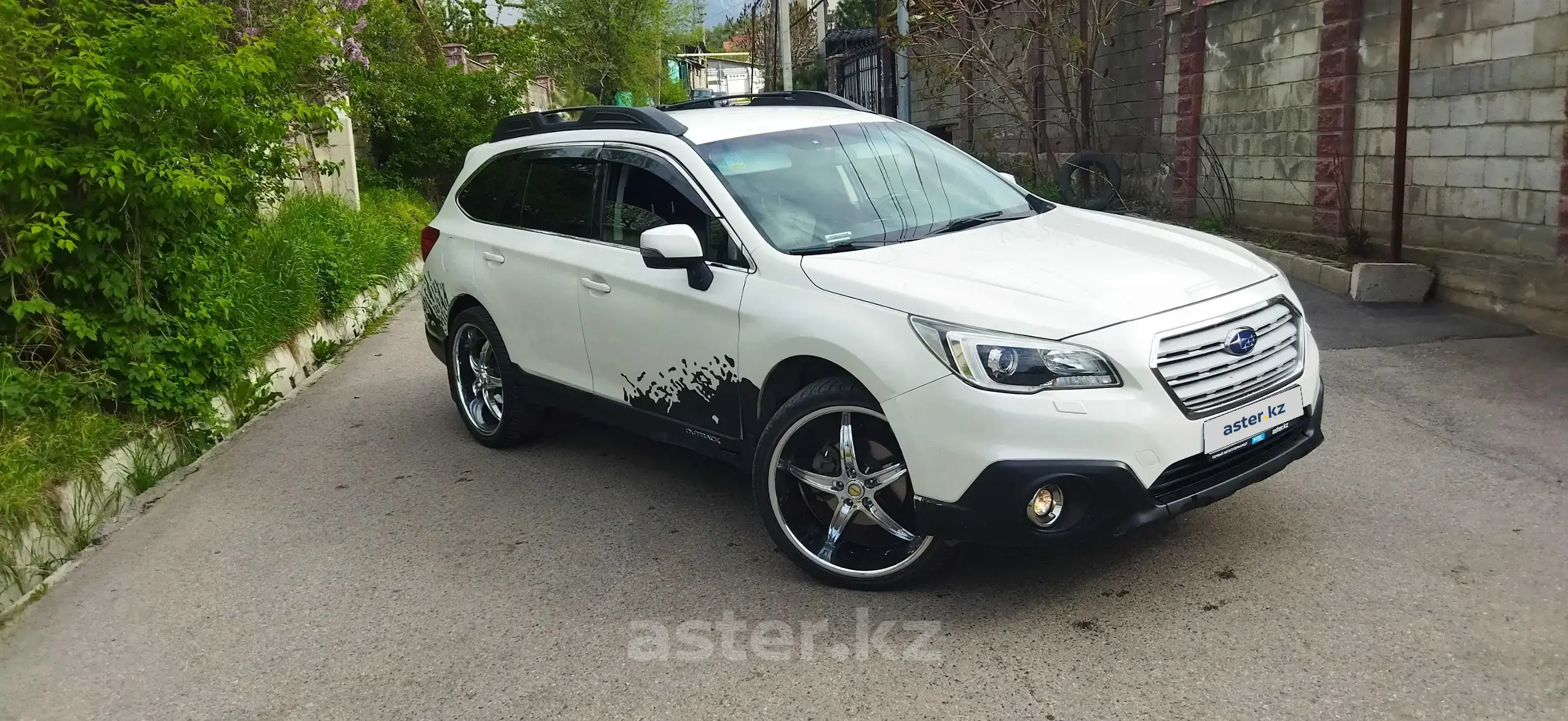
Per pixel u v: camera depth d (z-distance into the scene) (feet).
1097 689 10.89
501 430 19.67
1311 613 12.00
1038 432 11.38
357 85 43.70
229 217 22.38
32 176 17.81
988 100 48.67
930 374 11.85
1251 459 12.49
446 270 20.06
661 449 19.72
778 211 14.67
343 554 15.79
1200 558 13.55
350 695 11.89
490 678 12.03
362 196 45.55
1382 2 27.96
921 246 13.99
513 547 15.58
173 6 20.38
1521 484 15.15
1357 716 10.07
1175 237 14.62
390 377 26.35
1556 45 22.76
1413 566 12.91
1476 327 23.80
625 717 11.06
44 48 18.83
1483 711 10.00
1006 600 12.91
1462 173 25.50
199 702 12.01
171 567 15.81
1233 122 34.94
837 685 11.35
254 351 24.45
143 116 19.29
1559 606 11.73
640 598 13.71
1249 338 12.26
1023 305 11.89
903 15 55.72
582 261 16.78
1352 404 19.17
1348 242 29.14
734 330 14.11
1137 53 41.45
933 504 12.02
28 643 13.80
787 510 13.69
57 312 19.06
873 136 16.96
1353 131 29.48
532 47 77.82
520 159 19.11
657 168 15.90
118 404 20.07
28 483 16.20
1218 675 10.95
